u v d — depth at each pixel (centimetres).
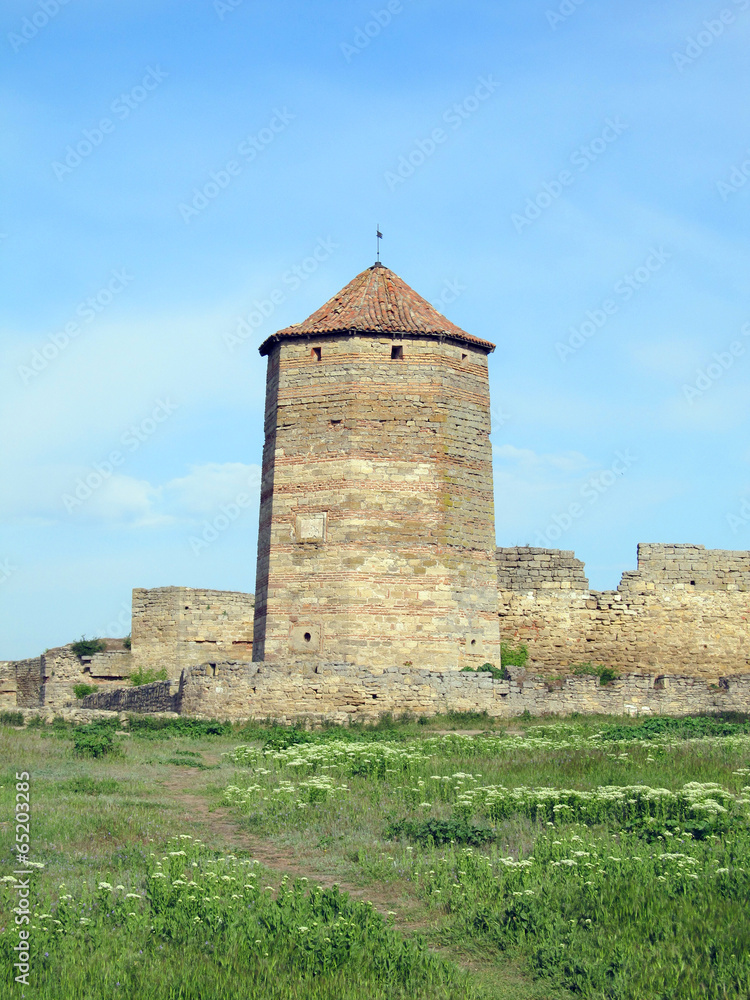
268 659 3688
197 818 1958
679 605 4219
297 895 1355
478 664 3725
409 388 3772
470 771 2273
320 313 3978
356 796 2053
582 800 1842
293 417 3816
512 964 1240
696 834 1645
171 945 1220
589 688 3572
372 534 3672
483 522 3831
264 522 3850
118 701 4231
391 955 1202
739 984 1112
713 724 3158
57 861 1564
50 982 1105
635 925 1284
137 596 5112
